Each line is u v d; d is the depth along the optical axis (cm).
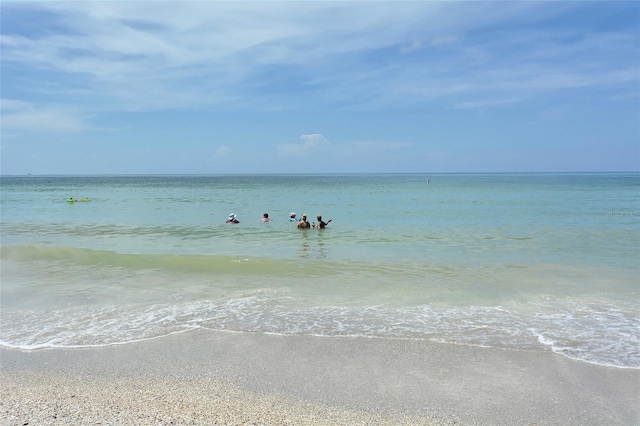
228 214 3081
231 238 1969
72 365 693
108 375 661
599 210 3212
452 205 3769
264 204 4009
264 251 1638
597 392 608
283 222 2589
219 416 546
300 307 968
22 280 1209
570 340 780
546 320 879
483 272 1288
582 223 2444
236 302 1005
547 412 560
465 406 574
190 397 595
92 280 1207
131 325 863
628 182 10512
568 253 1577
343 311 938
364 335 807
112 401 583
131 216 2964
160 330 837
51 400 585
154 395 600
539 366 684
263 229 2277
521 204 3838
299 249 1678
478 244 1775
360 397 596
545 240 1866
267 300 1020
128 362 704
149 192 6669
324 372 668
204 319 895
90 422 529
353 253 1589
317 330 832
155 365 693
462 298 1030
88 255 1509
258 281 1194
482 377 651
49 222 2612
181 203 4172
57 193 6419
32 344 773
